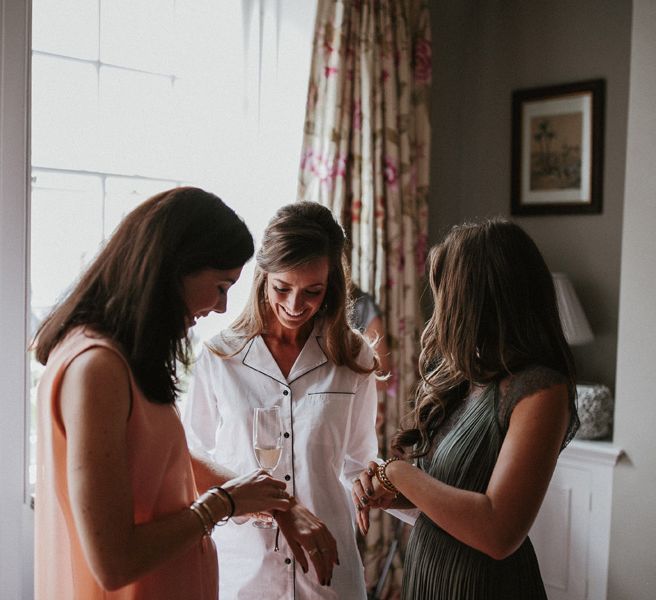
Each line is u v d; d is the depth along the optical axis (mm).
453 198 3781
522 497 1287
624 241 2748
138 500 1210
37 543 1289
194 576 1312
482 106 3758
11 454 2037
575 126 3428
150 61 2639
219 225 1221
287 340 1836
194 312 1267
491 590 1432
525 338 1421
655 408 2721
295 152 3008
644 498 2764
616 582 2842
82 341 1133
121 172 2592
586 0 3383
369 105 2936
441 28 3576
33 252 2383
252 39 2910
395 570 3109
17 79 1970
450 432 1545
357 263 3004
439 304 1518
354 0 2893
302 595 1679
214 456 1788
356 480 1650
